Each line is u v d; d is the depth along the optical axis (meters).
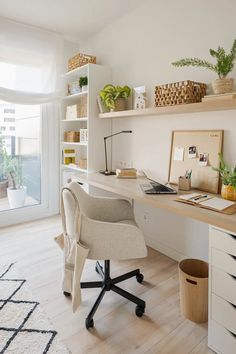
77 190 1.94
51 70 3.28
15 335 1.54
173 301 1.89
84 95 3.08
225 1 1.88
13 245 2.76
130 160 2.88
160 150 2.51
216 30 1.96
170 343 1.52
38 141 3.56
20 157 3.44
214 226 1.38
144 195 1.88
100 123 3.02
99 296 1.76
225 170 1.78
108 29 3.05
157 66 2.46
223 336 1.41
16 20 2.94
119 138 3.02
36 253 2.58
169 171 2.38
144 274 2.25
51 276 2.18
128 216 2.12
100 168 3.09
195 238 2.30
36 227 3.29
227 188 1.74
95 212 2.06
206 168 2.05
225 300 1.38
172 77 2.32
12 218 3.38
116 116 2.63
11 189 3.41
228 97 1.64
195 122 2.17
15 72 3.09
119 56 2.91
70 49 3.56
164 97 2.11
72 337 1.55
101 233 1.59
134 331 1.60
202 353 1.46
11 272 2.22
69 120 3.37
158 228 2.67
